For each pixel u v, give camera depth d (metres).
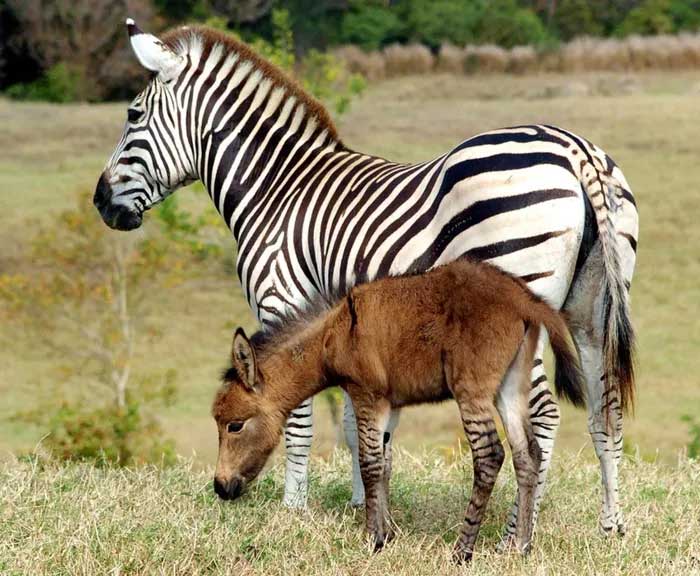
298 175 11.90
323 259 11.36
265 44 27.38
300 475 11.41
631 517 10.66
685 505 11.09
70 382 29.09
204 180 12.57
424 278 9.79
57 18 65.88
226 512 10.75
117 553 9.60
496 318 9.51
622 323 9.90
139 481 11.89
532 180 9.92
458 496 11.65
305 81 27.25
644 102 62.09
